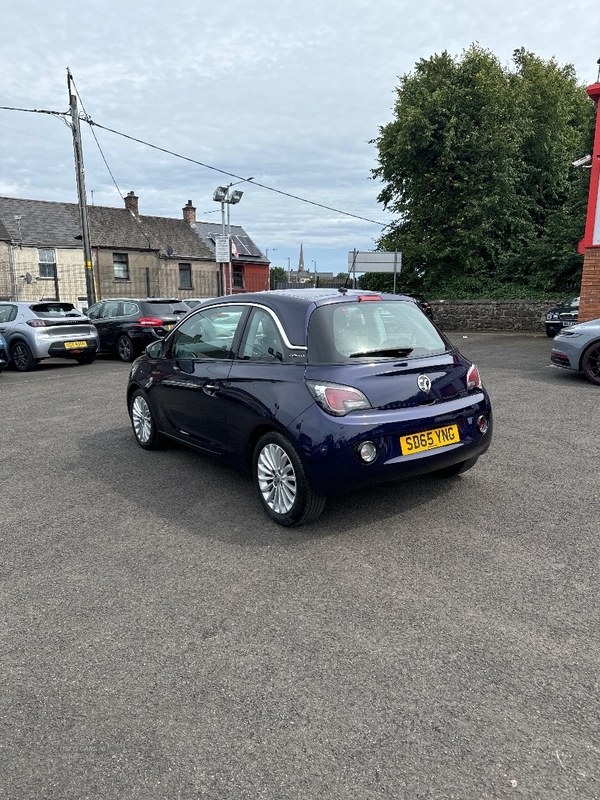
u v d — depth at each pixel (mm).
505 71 27828
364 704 2266
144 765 2008
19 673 2516
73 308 13891
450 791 1862
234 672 2480
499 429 6266
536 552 3473
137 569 3416
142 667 2531
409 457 3707
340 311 3961
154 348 5613
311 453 3572
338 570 3328
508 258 24359
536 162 26531
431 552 3510
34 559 3574
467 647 2594
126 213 35406
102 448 6094
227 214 23531
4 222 29828
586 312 11484
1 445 6320
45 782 1947
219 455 4629
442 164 24203
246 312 4418
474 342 17062
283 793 1875
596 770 1927
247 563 3447
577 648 2566
